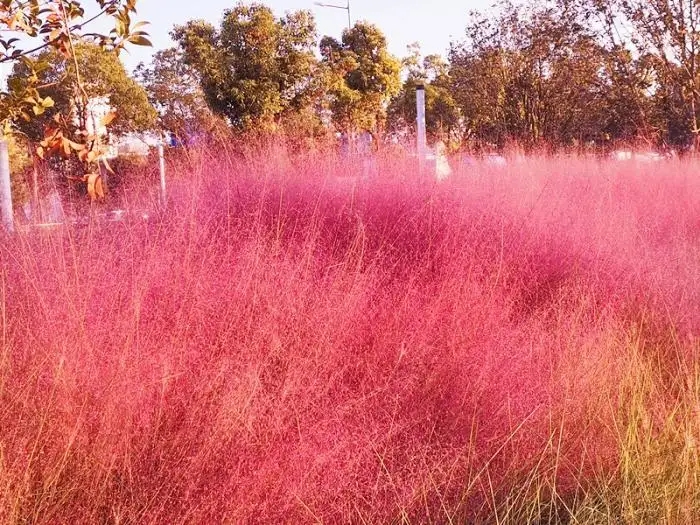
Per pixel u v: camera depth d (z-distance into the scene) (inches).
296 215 161.6
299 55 750.5
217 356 87.8
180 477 71.4
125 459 70.5
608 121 550.9
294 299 104.7
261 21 727.7
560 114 594.2
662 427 94.0
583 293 137.3
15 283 94.3
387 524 75.5
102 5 99.3
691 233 205.5
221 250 119.7
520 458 87.9
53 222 120.2
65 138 99.8
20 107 106.3
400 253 147.3
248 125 651.5
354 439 81.1
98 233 119.3
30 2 96.7
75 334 82.6
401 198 181.5
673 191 261.7
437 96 989.2
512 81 612.7
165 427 77.3
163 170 184.7
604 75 532.1
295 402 82.7
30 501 66.8
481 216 167.2
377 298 118.3
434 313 113.8
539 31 579.8
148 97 565.3
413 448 84.4
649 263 156.6
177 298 95.9
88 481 69.7
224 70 713.6
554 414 95.3
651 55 474.3
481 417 93.7
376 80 1035.9
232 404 77.2
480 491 82.8
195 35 719.7
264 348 91.9
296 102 759.7
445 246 147.0
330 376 93.0
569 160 327.3
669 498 78.7
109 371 79.0
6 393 75.2
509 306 128.7
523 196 198.2
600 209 203.5
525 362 105.6
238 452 74.4
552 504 81.9
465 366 100.2
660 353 118.8
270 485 72.6
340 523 73.3
